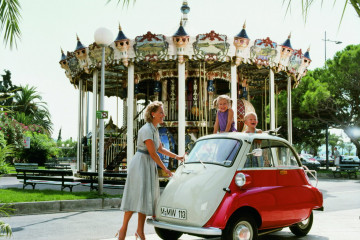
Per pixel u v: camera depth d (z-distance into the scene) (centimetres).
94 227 754
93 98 1773
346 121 3203
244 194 513
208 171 536
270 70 1739
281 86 2389
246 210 521
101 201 1018
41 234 686
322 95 2814
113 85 2359
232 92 1623
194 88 1748
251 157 554
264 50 1652
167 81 1878
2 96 517
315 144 4041
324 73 3125
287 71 1823
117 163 1816
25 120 4388
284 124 3434
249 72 2069
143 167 553
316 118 3130
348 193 1474
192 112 1733
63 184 1267
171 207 528
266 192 541
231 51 1589
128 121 1619
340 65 2872
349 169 2430
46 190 1252
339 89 3034
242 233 504
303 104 2923
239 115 1717
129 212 552
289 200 576
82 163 1988
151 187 555
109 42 1138
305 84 3127
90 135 2184
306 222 663
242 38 1568
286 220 570
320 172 2981
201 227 485
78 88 2116
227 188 508
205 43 1573
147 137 553
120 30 1598
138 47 1588
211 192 505
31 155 3372
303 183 625
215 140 591
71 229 734
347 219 843
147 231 725
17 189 1299
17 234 684
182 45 1564
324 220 830
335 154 3416
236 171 528
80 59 1750
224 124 668
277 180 577
